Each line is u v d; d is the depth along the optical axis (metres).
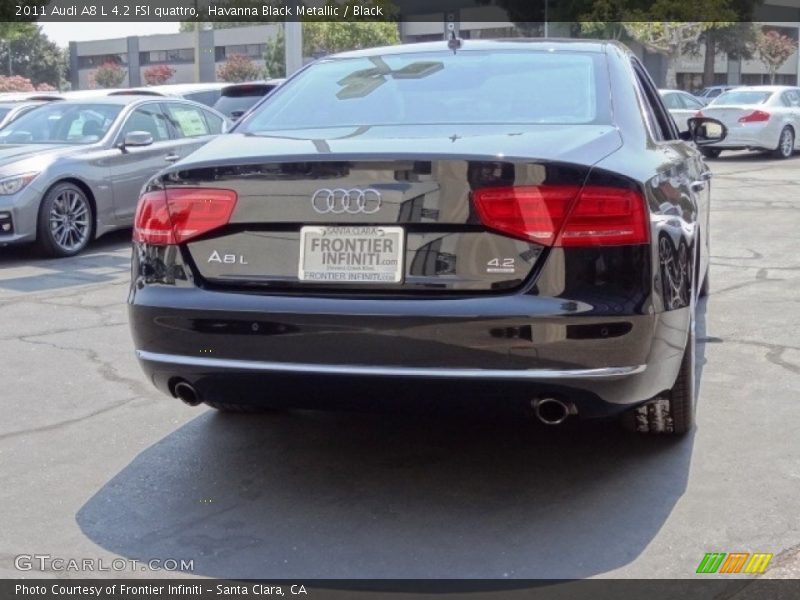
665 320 3.56
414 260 3.44
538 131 3.81
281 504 3.83
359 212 3.46
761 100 21.84
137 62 61.47
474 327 3.34
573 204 3.37
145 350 3.74
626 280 3.40
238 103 14.10
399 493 3.90
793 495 3.79
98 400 5.12
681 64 57.81
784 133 21.66
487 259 3.39
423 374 3.38
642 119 4.21
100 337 6.41
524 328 3.33
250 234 3.60
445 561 3.35
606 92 4.22
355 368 3.43
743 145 21.27
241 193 3.59
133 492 3.98
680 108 22.86
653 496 3.81
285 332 3.48
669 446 4.30
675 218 3.78
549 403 3.47
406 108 4.21
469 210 3.39
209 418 4.81
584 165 3.40
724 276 8.01
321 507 3.79
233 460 4.27
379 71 4.57
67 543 3.55
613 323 3.36
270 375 3.52
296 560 3.39
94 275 8.70
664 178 3.83
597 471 4.05
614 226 3.39
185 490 3.98
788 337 6.01
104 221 10.07
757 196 14.07
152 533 3.62
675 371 3.82
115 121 10.42
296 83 4.64
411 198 3.42
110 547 3.52
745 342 5.91
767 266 8.45
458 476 4.04
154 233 3.73
